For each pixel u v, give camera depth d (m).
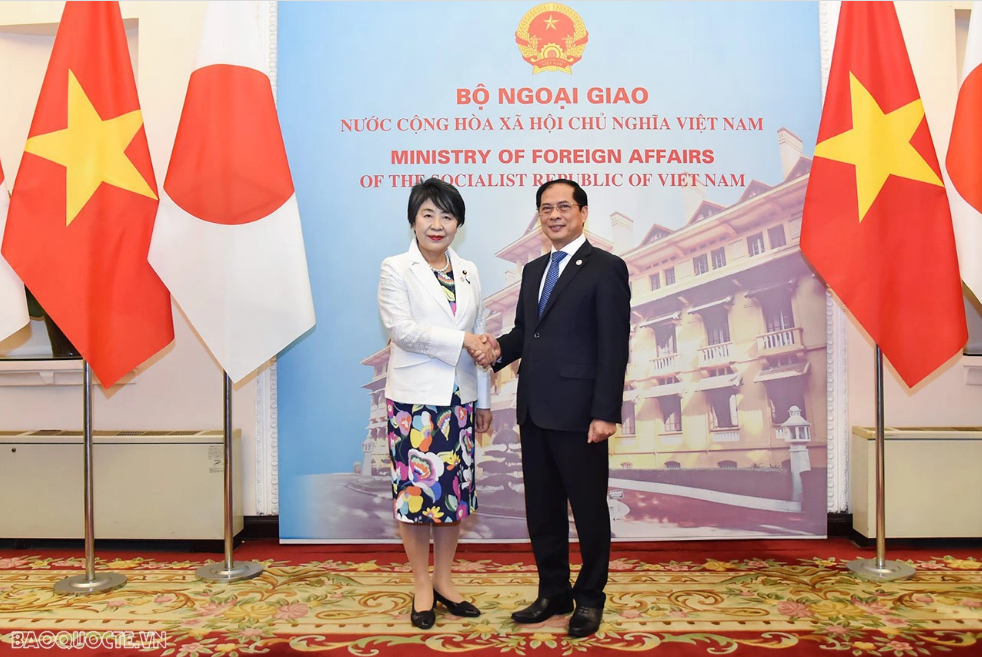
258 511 3.44
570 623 2.30
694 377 3.36
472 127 3.37
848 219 2.79
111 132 2.76
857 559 3.05
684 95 3.38
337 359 3.37
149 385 3.45
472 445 2.47
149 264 2.77
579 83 3.37
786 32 3.39
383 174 3.37
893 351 2.78
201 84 2.79
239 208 2.78
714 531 3.36
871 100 2.83
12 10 3.50
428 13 3.36
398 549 3.30
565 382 2.29
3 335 2.69
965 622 2.38
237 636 2.31
